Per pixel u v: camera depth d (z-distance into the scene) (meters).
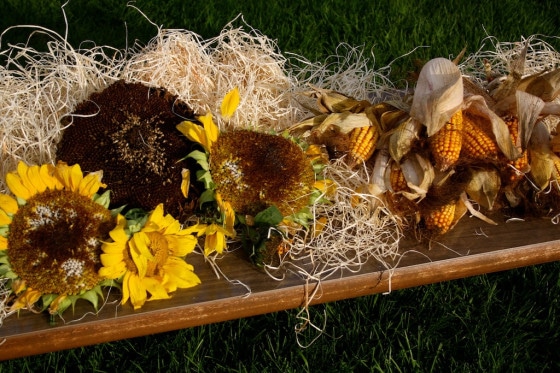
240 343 1.57
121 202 1.37
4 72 1.60
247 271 1.38
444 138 1.42
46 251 1.28
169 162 1.39
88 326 1.29
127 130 1.39
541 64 1.87
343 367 1.53
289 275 1.38
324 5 2.38
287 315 1.61
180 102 1.44
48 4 2.32
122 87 1.43
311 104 1.65
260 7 2.36
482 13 2.43
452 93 1.40
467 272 1.46
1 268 1.28
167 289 1.32
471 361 1.57
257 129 1.51
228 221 1.36
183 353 1.53
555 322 1.64
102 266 1.29
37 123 1.53
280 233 1.36
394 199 1.47
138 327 1.31
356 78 1.75
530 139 1.48
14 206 1.30
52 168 1.33
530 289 1.70
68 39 2.21
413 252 1.44
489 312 1.65
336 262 1.41
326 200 1.44
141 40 2.23
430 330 1.60
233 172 1.36
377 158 1.48
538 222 1.51
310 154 1.47
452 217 1.45
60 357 1.53
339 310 1.62
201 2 2.37
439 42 2.27
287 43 2.22
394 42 2.24
